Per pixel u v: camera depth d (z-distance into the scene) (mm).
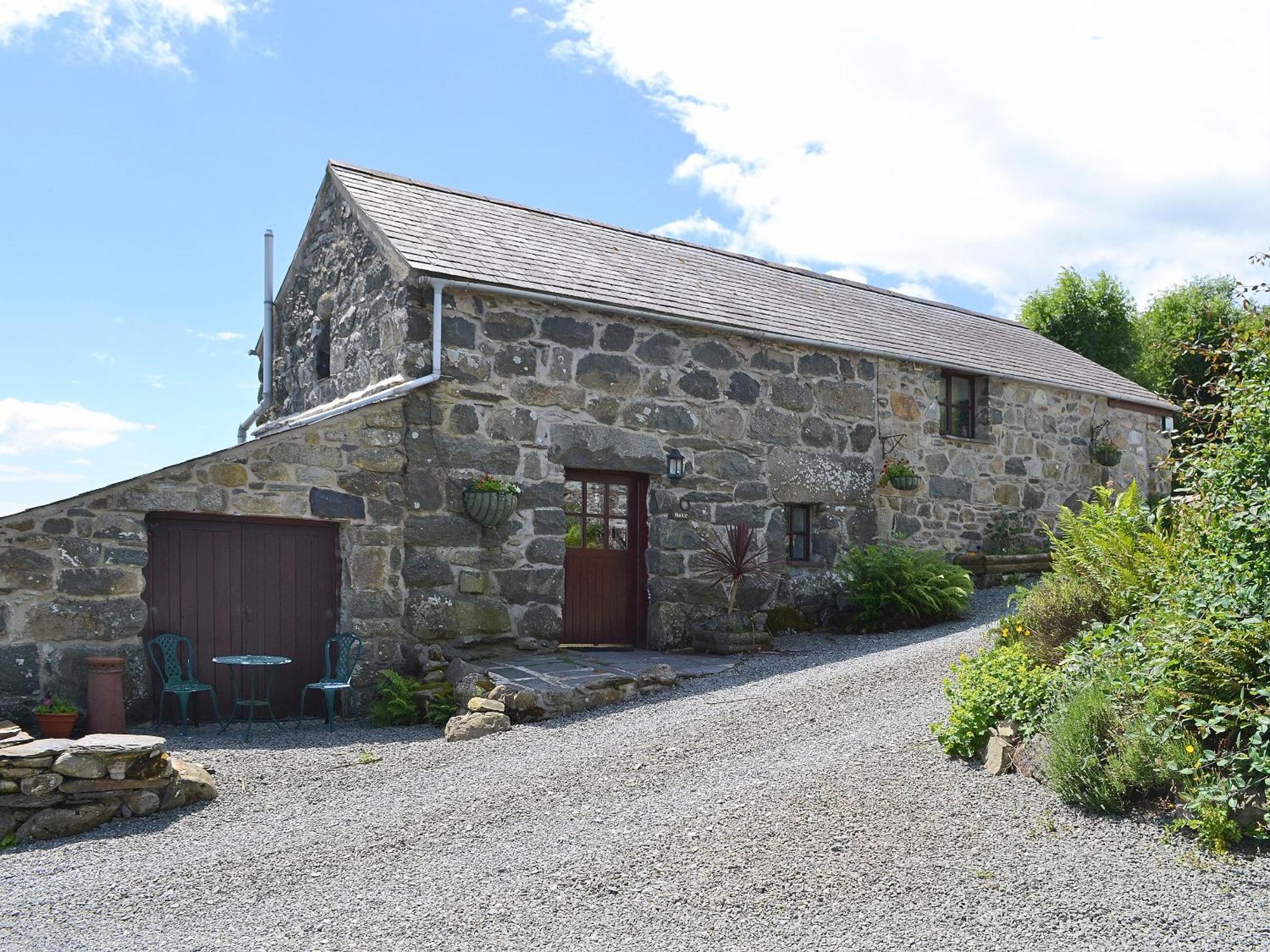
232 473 7766
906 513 12273
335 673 8227
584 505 9906
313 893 4180
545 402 9383
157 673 7586
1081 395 14695
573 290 9547
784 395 11117
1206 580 4988
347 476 8297
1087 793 4414
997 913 3598
